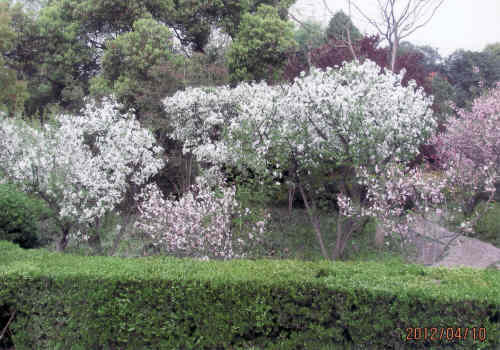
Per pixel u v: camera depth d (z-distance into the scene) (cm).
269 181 704
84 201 605
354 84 629
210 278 370
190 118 975
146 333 370
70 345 381
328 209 992
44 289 386
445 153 1009
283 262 437
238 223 658
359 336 358
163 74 1121
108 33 1588
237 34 1441
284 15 1619
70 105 1424
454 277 396
